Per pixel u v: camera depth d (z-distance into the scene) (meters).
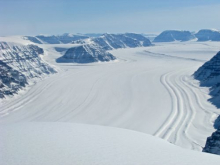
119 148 27.30
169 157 25.58
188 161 24.78
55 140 28.48
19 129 33.44
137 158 24.55
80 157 23.69
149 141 32.62
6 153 23.95
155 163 23.53
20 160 22.38
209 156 27.69
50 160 22.61
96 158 23.72
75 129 34.84
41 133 31.45
